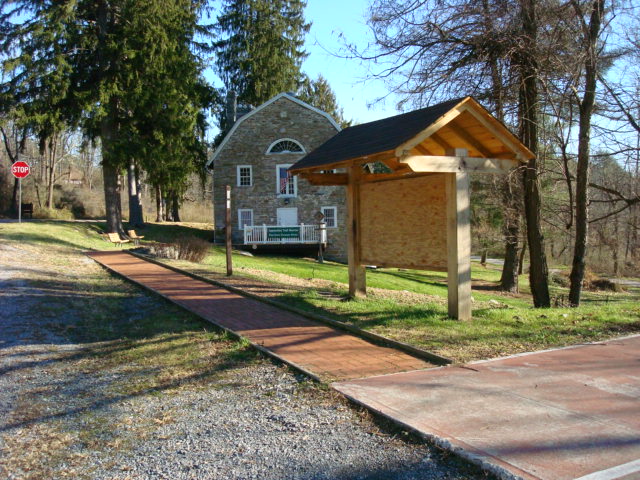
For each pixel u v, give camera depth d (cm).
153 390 603
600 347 717
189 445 453
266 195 3428
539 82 1199
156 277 1427
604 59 1224
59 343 830
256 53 4188
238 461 417
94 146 2906
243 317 934
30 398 596
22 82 2345
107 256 1964
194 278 1415
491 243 2645
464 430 439
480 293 2273
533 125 1195
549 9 1138
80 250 2153
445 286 2367
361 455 414
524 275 3484
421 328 811
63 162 6969
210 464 415
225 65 4284
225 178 3416
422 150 976
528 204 1214
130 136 2686
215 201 3422
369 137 941
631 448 401
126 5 2486
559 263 3666
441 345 721
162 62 2625
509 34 1123
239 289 1196
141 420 517
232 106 3919
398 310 941
